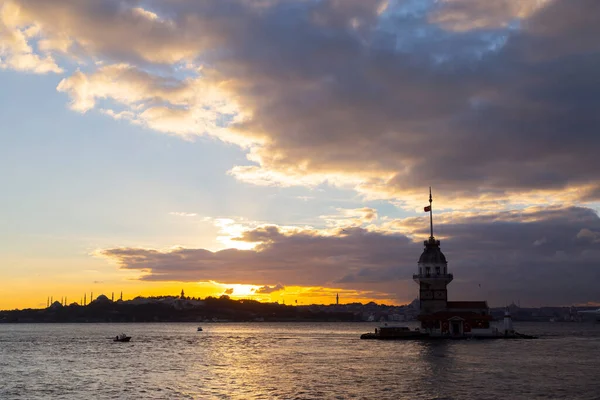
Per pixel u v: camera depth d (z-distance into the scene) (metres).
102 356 168.62
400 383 99.56
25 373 121.94
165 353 180.00
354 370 119.38
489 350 166.00
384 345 196.75
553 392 89.50
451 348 174.62
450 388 93.62
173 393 92.31
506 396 86.19
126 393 92.81
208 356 165.50
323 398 86.19
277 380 105.81
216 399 86.38
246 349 197.12
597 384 97.25
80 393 93.38
